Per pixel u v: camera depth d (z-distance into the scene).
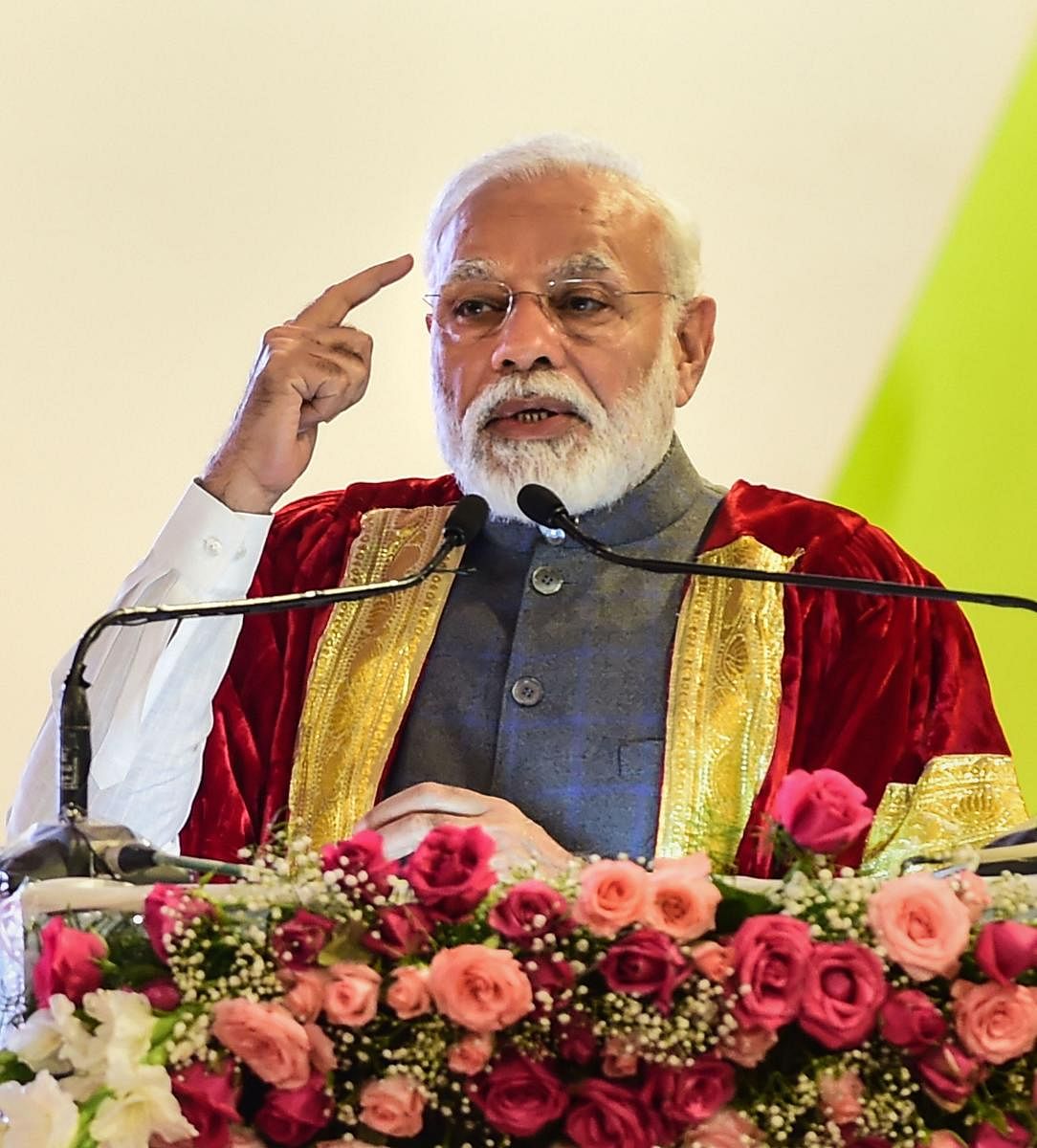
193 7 11.67
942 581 12.28
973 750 8.33
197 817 8.54
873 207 12.77
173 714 8.05
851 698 8.45
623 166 9.15
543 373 8.47
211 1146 4.35
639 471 8.83
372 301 12.59
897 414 13.02
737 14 12.16
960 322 12.55
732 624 8.59
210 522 8.21
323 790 8.44
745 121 12.51
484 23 11.99
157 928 4.44
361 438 12.91
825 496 13.40
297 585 9.25
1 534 12.47
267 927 4.52
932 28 12.27
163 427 12.52
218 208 12.16
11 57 11.57
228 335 12.43
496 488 8.59
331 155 12.17
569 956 4.47
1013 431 11.86
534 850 6.82
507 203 8.82
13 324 12.14
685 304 9.15
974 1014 4.50
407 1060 4.41
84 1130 4.13
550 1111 4.40
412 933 4.52
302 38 11.84
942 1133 4.57
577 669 8.47
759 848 5.39
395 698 8.59
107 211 12.03
